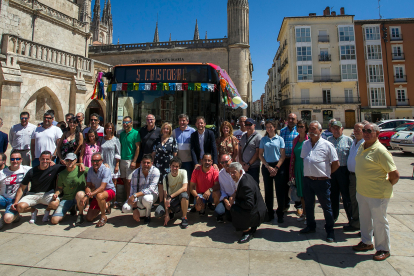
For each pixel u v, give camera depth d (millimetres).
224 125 5617
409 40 37594
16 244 3961
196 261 3469
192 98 6395
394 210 5492
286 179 5195
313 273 3172
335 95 38500
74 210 5258
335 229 4598
